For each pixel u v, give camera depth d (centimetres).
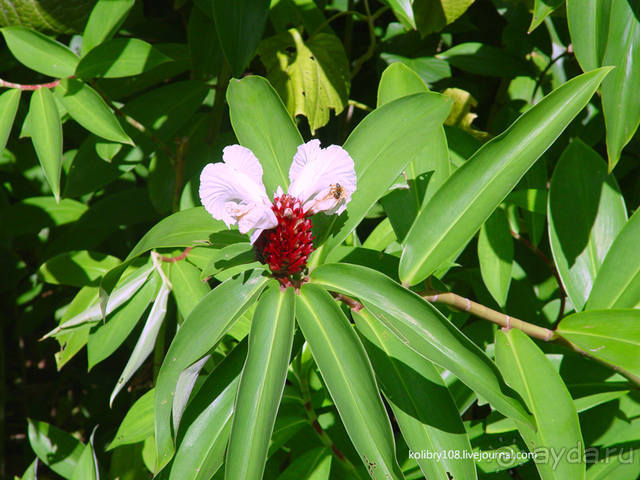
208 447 103
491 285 116
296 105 127
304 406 115
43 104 114
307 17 132
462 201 104
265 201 98
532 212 124
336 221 104
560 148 132
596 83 102
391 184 103
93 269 123
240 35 114
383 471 96
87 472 113
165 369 98
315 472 110
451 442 101
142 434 113
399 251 121
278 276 101
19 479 128
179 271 114
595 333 106
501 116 131
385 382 104
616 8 106
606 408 114
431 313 98
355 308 107
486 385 96
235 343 118
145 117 128
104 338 113
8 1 124
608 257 111
